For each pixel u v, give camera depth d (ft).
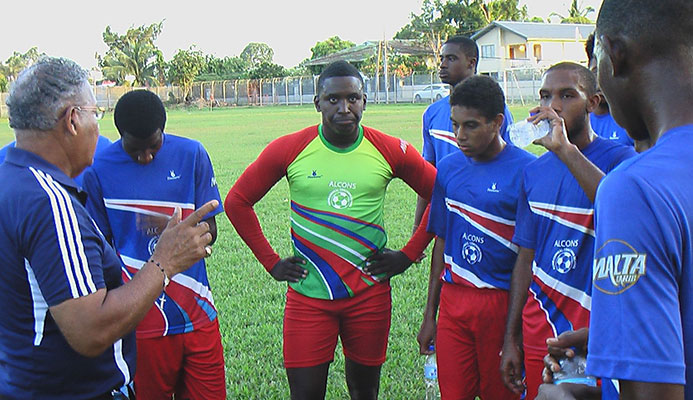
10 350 8.11
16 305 7.99
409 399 15.10
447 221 13.14
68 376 8.29
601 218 5.25
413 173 14.08
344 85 12.91
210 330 13.26
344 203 13.41
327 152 13.52
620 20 5.42
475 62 18.72
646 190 5.01
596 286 5.23
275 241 28.84
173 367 13.05
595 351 5.15
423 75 209.97
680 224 4.95
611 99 5.74
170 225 8.96
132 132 12.14
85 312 7.73
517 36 187.32
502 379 11.94
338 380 16.22
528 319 11.32
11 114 8.25
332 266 13.39
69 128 8.30
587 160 10.09
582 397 6.23
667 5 5.23
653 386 4.82
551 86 10.84
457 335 12.90
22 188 7.87
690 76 5.30
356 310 13.60
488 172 12.50
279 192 41.32
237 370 16.58
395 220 32.19
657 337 4.84
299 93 228.22
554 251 10.79
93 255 8.06
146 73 255.91
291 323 13.71
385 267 13.64
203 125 116.98
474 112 12.14
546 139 10.21
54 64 8.32
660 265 4.92
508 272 12.47
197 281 12.95
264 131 98.43
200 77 268.41
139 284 8.27
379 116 121.08
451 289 13.01
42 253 7.70
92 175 12.79
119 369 8.98
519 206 11.56
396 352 17.49
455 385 12.98
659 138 5.35
